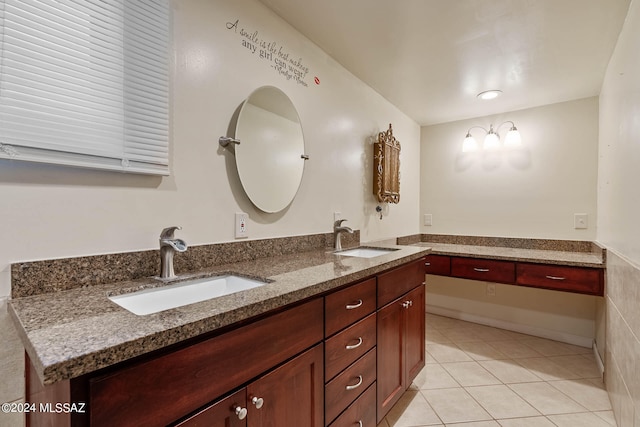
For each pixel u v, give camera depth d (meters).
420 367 1.96
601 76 2.21
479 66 2.12
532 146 2.83
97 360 0.54
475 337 2.78
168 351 0.67
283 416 0.95
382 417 1.50
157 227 1.15
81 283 0.96
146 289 1.00
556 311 2.72
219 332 0.77
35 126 0.85
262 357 0.89
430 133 3.38
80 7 0.94
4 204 0.83
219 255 1.36
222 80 1.38
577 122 2.63
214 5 1.35
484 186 3.06
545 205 2.76
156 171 1.12
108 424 0.58
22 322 0.67
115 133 1.01
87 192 0.98
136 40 1.07
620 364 1.55
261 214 1.59
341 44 1.91
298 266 1.36
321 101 1.99
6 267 0.83
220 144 1.38
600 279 2.06
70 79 0.92
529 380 2.06
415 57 2.03
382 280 1.52
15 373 0.82
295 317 1.00
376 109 2.58
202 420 0.73
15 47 0.82
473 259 2.54
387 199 2.64
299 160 1.80
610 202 1.96
